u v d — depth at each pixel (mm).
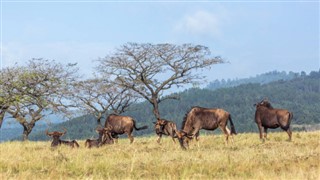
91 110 58094
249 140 31062
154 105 59125
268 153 22859
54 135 30641
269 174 16969
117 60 55781
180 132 27734
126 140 37000
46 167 20188
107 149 27203
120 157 22938
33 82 50719
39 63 51406
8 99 49656
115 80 57312
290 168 18359
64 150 27438
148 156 22641
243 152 23562
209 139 33250
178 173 18672
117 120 33750
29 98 50469
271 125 31516
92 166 20156
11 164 20547
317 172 16453
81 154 24234
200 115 30188
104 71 56812
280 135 34875
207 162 20375
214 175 18172
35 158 22688
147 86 57781
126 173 18781
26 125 54406
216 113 30109
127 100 62000
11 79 49625
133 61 56094
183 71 57156
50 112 54625
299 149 24344
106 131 31531
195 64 57219
